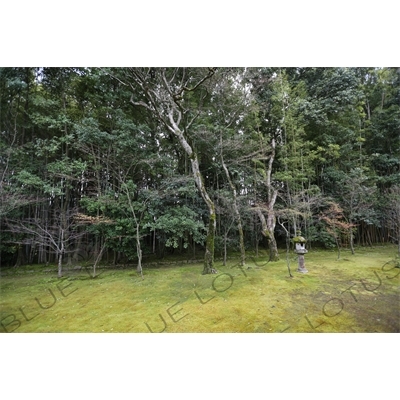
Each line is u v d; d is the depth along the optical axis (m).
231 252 10.13
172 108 7.80
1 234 7.43
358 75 10.99
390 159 10.73
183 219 7.24
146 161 7.52
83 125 7.40
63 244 7.14
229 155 8.99
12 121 7.94
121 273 7.09
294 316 3.82
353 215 9.52
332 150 10.06
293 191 9.57
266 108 10.12
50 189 6.81
